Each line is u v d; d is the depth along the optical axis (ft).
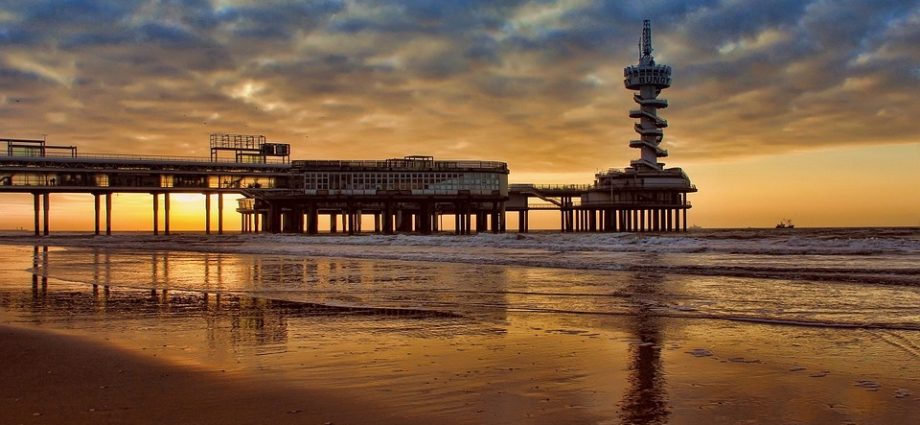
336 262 120.47
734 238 168.66
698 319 48.83
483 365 33.68
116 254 165.68
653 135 438.81
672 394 27.96
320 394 27.94
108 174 370.12
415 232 442.09
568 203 469.16
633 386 29.32
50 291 71.77
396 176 375.04
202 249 191.62
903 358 34.86
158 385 29.37
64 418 24.54
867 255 111.34
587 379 30.66
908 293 61.72
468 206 388.78
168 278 88.58
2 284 80.38
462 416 24.91
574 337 41.86
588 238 194.29
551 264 103.14
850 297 59.57
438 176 379.55
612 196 443.32
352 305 58.90
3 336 42.14
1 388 28.81
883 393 27.99
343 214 433.89
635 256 119.03
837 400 27.02
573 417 24.82
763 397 27.50
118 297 66.08
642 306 56.08
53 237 371.97
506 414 25.16
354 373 31.86
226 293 69.56
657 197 441.27
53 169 355.15
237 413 25.21
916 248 121.19
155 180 380.78
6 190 351.67
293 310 55.77
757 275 80.53
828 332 42.93
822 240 142.20
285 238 282.77
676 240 162.71
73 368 32.73
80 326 47.01
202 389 28.71
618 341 40.29
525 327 46.06
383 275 89.66
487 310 54.85
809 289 65.87
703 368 32.83
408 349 38.14
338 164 371.56
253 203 479.82
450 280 81.20
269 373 31.81
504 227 418.72
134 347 38.55
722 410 25.70
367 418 24.63
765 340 40.37
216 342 40.45
